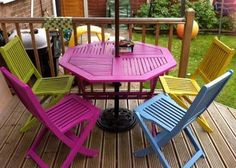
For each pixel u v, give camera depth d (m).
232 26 6.55
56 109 2.18
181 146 2.42
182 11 3.85
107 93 2.72
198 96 1.73
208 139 2.51
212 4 7.21
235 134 2.59
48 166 2.17
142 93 2.78
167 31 6.50
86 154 2.22
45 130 2.37
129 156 2.29
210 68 2.57
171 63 2.29
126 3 7.47
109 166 2.18
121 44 2.46
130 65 2.25
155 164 2.21
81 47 2.64
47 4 6.37
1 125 2.68
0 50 2.24
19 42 2.60
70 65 2.24
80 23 2.81
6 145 2.40
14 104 3.03
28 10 5.04
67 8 7.77
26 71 2.54
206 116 2.87
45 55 3.41
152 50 2.57
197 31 5.99
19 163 2.20
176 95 2.45
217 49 2.55
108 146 2.40
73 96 2.34
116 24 2.25
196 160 2.21
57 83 2.59
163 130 2.15
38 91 2.44
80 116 2.10
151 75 2.08
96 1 7.90
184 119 1.88
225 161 2.25
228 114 2.91
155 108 2.22
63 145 2.40
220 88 2.00
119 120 2.67
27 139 2.48
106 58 2.38
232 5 6.81
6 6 4.01
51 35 3.41
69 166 2.16
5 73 1.83
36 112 1.83
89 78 2.03
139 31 6.66
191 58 4.99
